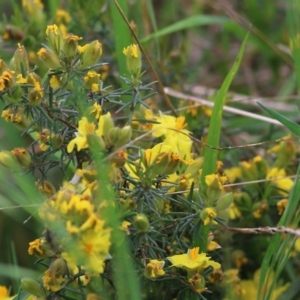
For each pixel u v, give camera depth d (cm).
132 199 68
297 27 76
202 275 70
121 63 79
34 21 84
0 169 80
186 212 70
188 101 81
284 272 77
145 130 73
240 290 73
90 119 69
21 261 83
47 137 69
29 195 75
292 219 75
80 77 70
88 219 64
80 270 68
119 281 67
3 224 83
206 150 71
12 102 69
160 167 68
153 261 68
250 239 76
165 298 71
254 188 76
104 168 66
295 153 79
